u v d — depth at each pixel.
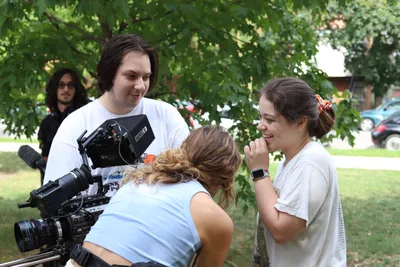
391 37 20.75
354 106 4.76
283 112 2.04
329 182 2.03
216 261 1.81
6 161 11.41
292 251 2.07
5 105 4.28
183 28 4.11
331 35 20.03
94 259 1.73
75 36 4.62
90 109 2.43
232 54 4.41
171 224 1.72
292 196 1.98
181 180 1.80
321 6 4.33
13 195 8.10
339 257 2.11
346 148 14.68
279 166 2.26
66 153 2.32
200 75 4.44
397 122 14.57
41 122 4.43
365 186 9.12
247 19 4.47
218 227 1.75
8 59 4.28
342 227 2.18
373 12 18.97
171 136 2.56
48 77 4.45
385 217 6.92
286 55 4.77
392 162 12.09
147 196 1.78
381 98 23.52
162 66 4.16
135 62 2.29
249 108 4.18
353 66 22.28
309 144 2.09
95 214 2.00
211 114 4.13
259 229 2.21
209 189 1.88
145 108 2.53
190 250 1.73
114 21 3.77
